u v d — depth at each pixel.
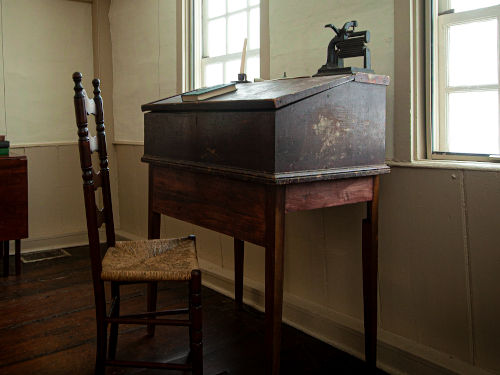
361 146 1.97
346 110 1.89
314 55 2.56
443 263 2.06
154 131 2.44
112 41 4.72
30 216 4.49
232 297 3.22
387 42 2.21
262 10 2.88
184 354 2.39
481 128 2.03
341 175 1.86
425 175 2.09
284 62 2.76
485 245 1.90
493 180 1.85
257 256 3.09
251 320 2.84
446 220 2.03
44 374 2.18
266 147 1.70
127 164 4.62
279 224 1.70
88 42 4.73
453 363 2.01
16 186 3.54
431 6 2.12
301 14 2.62
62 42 4.59
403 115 2.16
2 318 2.83
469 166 1.92
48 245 4.54
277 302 1.73
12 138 4.38
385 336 2.29
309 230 2.67
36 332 2.63
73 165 4.71
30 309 2.97
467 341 2.00
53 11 4.52
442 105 2.15
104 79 4.73
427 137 2.17
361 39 2.03
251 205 1.81
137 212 4.54
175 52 3.78
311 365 2.29
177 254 2.15
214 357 2.36
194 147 2.12
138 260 2.07
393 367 2.22
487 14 1.97
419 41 2.13
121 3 4.50
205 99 2.06
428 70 2.13
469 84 2.06
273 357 1.74
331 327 2.52
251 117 1.76
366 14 2.29
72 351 2.41
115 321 1.93
